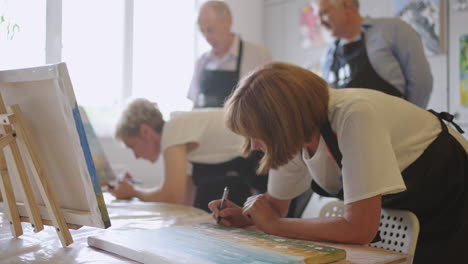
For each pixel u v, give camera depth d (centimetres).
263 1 437
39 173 103
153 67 372
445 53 321
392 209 121
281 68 112
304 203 212
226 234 110
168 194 203
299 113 107
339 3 258
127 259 95
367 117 106
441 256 120
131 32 346
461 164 121
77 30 322
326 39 385
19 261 95
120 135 223
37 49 194
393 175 104
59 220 105
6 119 101
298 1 409
